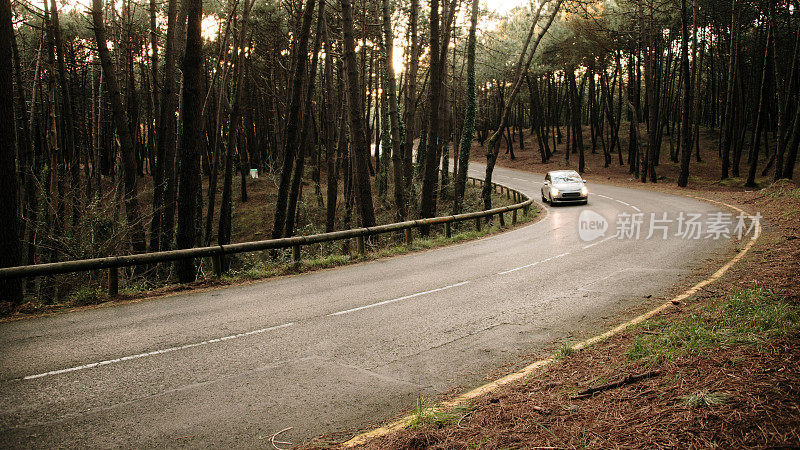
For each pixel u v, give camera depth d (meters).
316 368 5.48
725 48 39.69
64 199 16.17
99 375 5.27
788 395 3.32
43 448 3.79
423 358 5.79
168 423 4.22
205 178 42.94
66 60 26.89
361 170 15.73
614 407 3.75
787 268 8.23
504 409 4.09
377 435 3.89
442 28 25.89
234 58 18.28
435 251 14.66
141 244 15.65
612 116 48.25
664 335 5.34
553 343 6.18
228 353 5.96
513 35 40.50
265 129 44.69
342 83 22.69
